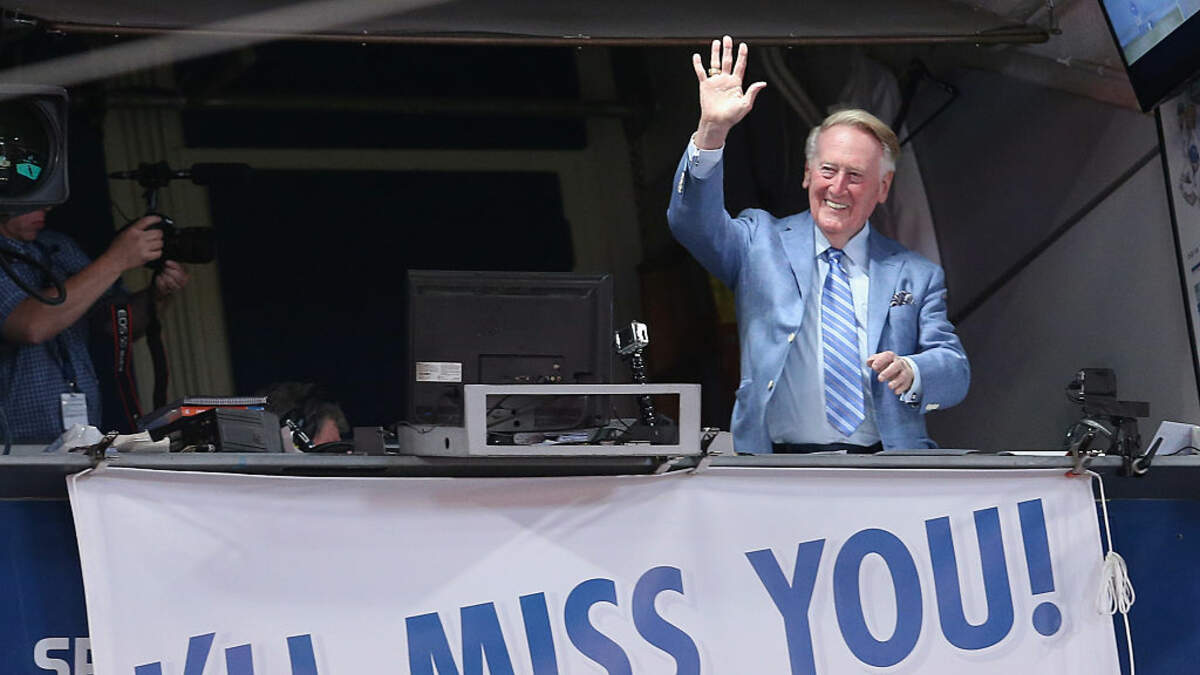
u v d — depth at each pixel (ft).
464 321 35.91
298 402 53.11
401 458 33.01
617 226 84.99
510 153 84.58
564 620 33.65
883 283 46.98
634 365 35.88
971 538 35.86
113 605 31.37
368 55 82.43
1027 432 61.93
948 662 35.27
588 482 34.27
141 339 77.56
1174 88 49.88
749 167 78.13
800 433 46.16
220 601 32.07
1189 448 38.34
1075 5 56.39
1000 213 63.41
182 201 80.59
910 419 45.37
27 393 50.19
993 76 63.72
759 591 34.60
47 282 50.37
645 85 84.53
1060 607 36.04
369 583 32.89
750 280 47.06
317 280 82.12
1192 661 37.24
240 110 81.10
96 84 77.30
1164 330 54.39
